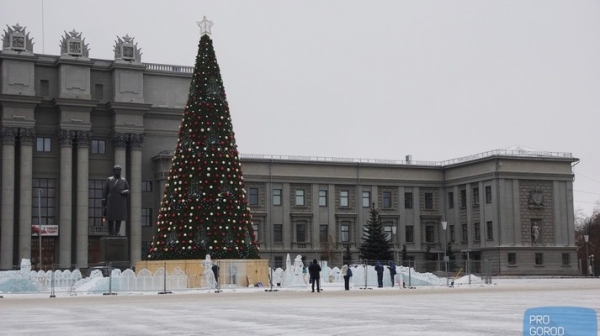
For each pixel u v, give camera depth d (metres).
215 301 39.09
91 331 21.17
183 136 64.12
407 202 128.12
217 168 63.00
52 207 111.75
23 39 109.94
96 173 114.19
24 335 20.17
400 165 127.56
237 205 63.31
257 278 62.47
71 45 112.25
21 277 57.28
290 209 120.69
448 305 31.70
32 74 109.44
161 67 120.69
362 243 116.56
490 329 19.48
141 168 116.12
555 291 47.88
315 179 122.69
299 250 120.50
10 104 107.62
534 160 118.69
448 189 129.12
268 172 119.69
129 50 115.56
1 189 107.75
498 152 119.69
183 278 58.53
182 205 62.50
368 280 68.44
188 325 22.64
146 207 117.12
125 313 29.30
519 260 115.75
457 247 125.75
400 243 126.38
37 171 111.31
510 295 41.69
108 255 66.06
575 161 121.00
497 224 115.94
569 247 119.06
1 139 108.19
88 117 111.50
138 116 114.38
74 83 111.44
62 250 108.44
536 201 118.12
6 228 105.88
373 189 126.06
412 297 40.97
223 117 64.44
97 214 113.94
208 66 65.00
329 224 122.94
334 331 19.70
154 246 64.12
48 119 112.31
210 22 66.12
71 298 46.66
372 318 24.06
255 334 19.27
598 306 28.88
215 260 60.62
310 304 34.09
